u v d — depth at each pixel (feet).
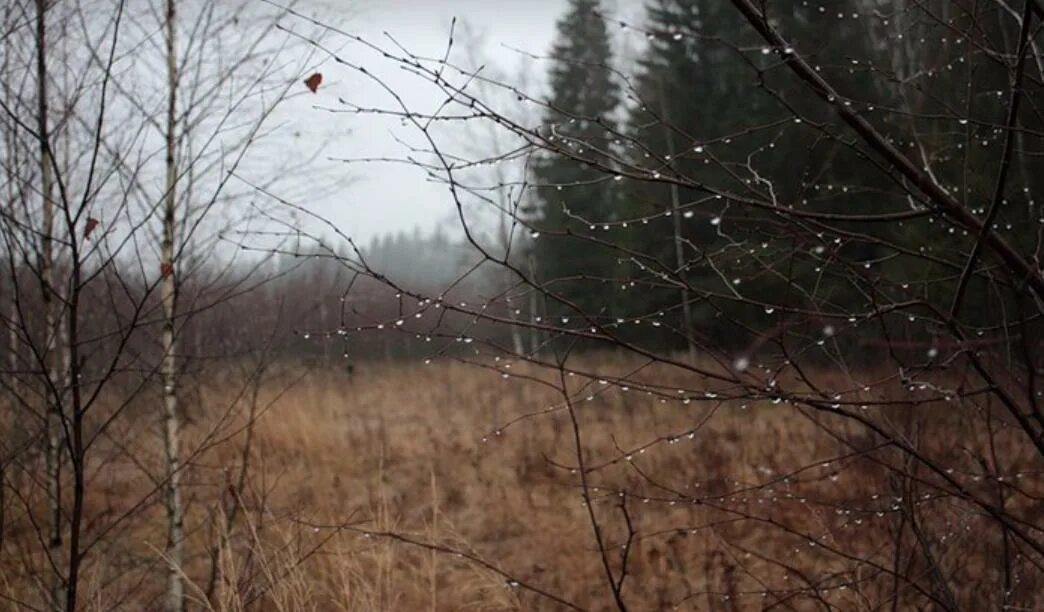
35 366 12.98
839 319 7.37
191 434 20.93
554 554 19.52
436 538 12.55
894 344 6.25
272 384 33.14
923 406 11.36
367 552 13.78
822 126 6.56
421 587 15.70
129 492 18.21
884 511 9.14
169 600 14.01
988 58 7.54
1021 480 11.71
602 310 7.68
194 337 15.57
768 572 15.01
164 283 13.97
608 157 6.57
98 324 13.46
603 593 16.92
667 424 28.53
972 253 6.27
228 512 16.08
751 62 6.16
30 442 11.71
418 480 27.17
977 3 7.32
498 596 13.42
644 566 17.60
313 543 15.83
